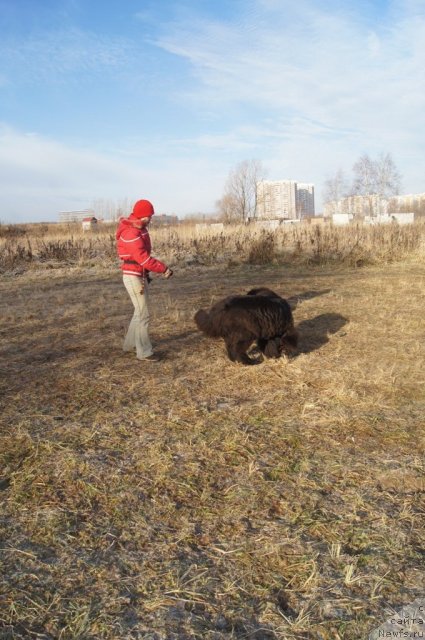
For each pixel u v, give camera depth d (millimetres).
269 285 12000
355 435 4152
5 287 12914
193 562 2732
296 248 17828
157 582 2590
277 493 3354
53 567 2697
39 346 6930
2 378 5625
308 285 11883
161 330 7691
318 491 3371
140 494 3367
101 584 2576
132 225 5906
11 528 3027
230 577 2619
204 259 17594
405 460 3740
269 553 2781
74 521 3096
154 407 4770
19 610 2404
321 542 2875
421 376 5504
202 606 2436
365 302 9516
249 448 3949
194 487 3434
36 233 30953
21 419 4512
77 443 4059
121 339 7180
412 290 10727
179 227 26297
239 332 5797
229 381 5469
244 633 2271
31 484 3486
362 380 5363
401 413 4559
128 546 2867
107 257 18297
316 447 3967
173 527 3035
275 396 5004
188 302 9875
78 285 12914
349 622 2320
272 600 2467
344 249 17219
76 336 7414
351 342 6895
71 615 2385
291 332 6105
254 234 20734
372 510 3152
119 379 5562
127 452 3920
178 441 4074
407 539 2883
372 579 2582
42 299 10688
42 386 5363
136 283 6004
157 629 2297
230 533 2973
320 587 2537
